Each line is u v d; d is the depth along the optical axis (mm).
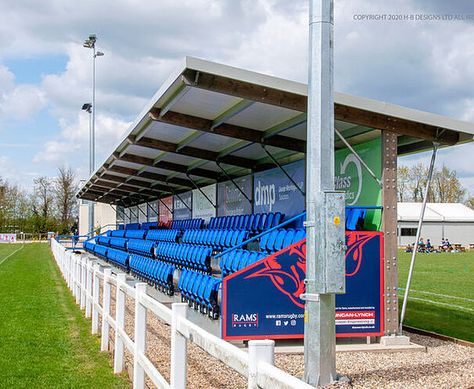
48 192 73875
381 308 7168
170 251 14172
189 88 7223
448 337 7707
